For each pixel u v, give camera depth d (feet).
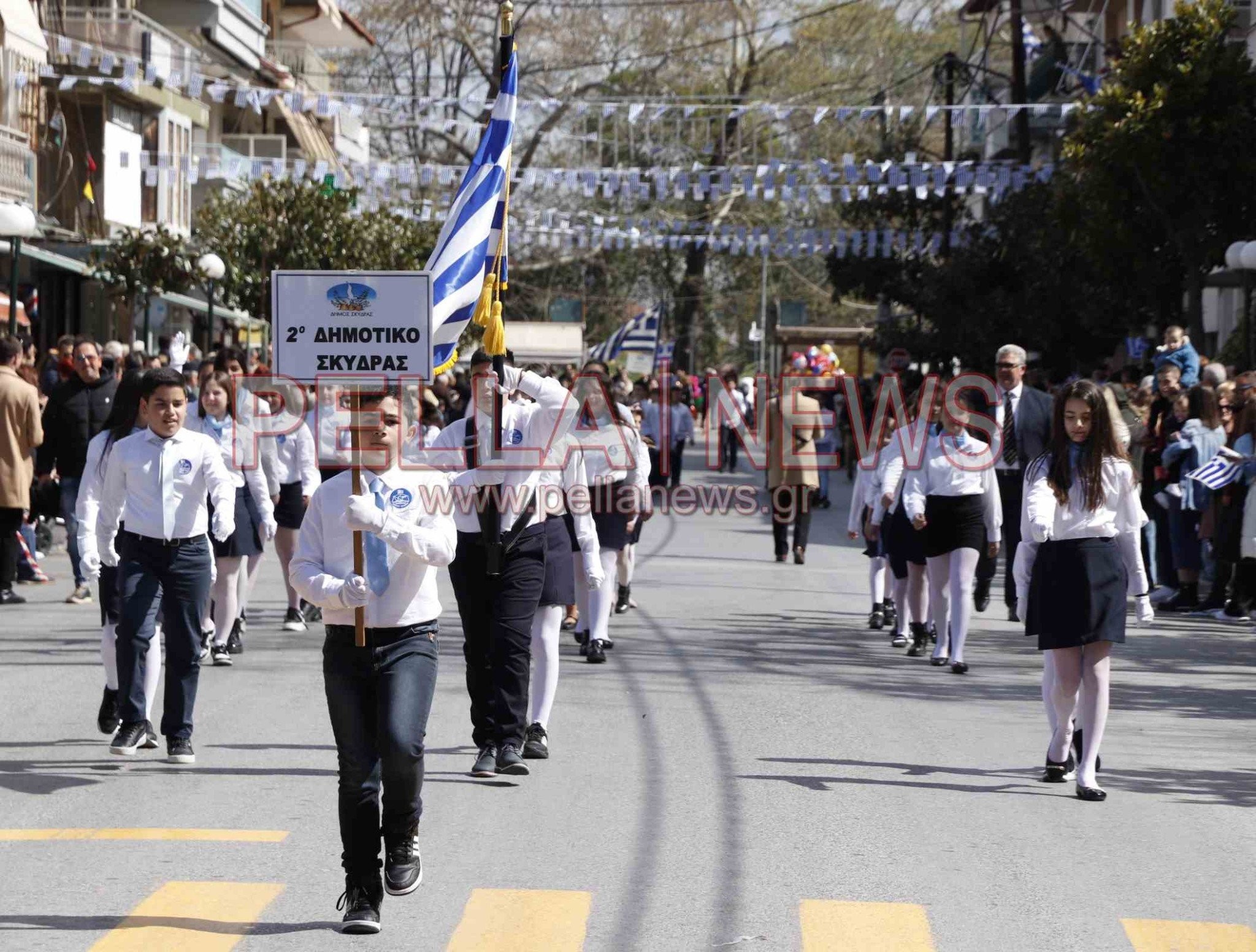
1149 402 72.49
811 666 51.85
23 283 135.03
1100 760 38.19
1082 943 24.89
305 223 143.74
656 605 67.82
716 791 34.53
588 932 25.18
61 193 145.79
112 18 152.87
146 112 161.58
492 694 35.76
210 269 123.13
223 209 145.07
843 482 167.02
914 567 53.62
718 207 236.84
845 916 26.11
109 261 127.95
